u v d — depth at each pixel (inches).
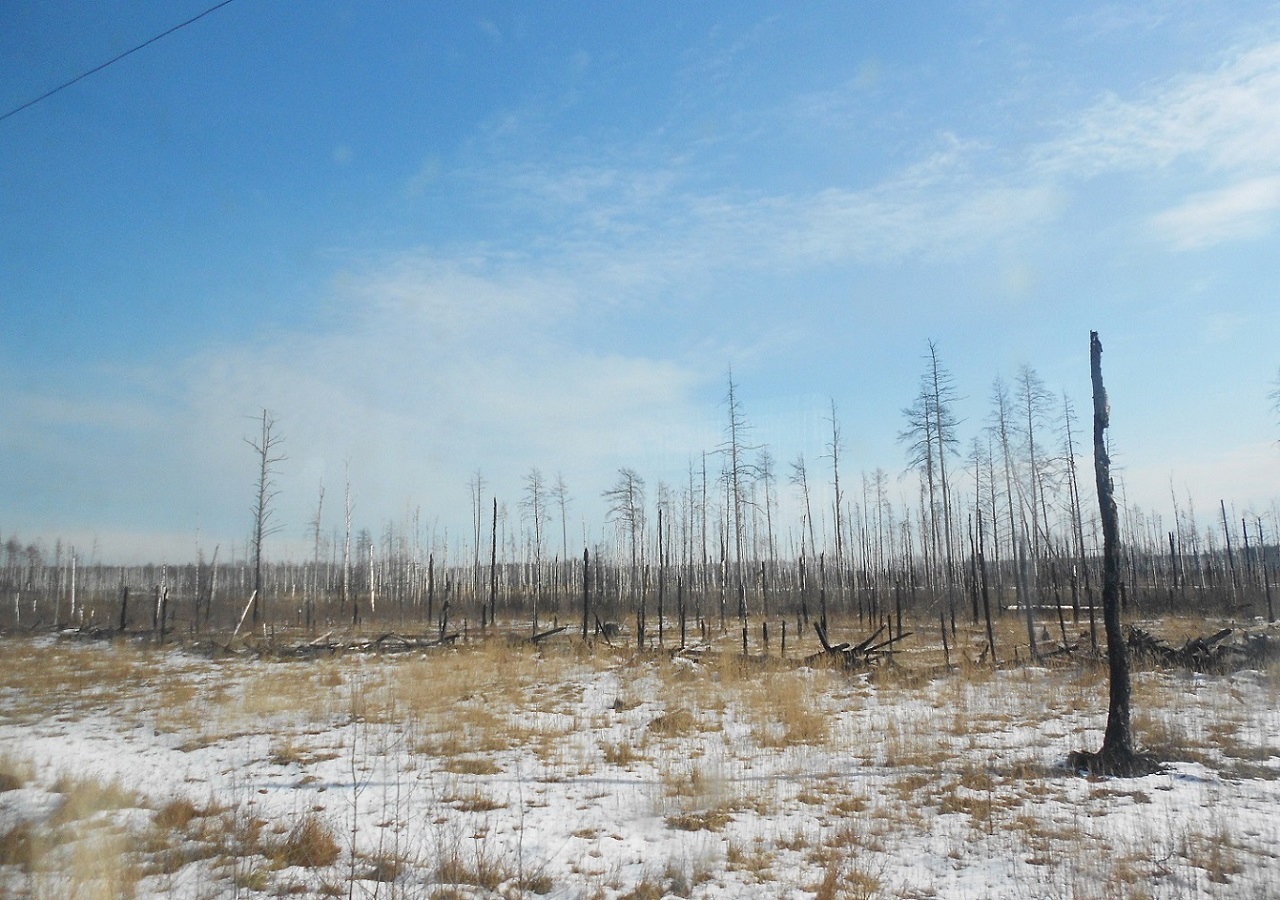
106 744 584.4
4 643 1418.6
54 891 278.4
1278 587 1798.7
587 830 366.3
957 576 2037.4
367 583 3161.9
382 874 305.1
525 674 915.4
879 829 366.6
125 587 1594.5
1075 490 1635.1
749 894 290.0
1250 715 584.4
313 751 542.6
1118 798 401.7
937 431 1700.3
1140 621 1363.2
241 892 286.5
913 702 713.0
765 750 532.7
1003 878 300.5
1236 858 307.3
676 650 1064.8
